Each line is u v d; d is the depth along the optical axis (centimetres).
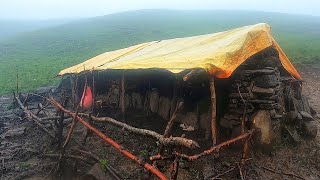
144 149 1023
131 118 1353
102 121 916
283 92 1124
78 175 910
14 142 1242
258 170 877
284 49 3509
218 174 814
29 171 977
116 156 986
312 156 962
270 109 958
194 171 860
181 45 1282
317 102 1733
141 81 1438
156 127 1210
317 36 4731
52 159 1040
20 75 2909
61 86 2088
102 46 4266
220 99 1048
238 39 944
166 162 873
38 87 2461
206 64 845
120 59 1376
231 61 880
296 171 884
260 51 1010
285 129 1034
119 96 1528
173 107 1176
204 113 1088
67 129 1272
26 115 1501
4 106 1950
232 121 1005
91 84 1783
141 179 835
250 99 969
